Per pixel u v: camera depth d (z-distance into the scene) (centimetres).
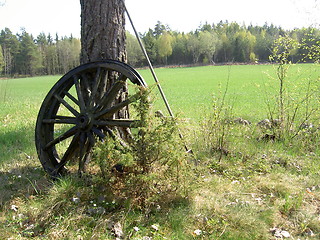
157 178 423
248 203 434
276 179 523
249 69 5362
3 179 534
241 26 11594
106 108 512
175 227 388
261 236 373
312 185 507
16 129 887
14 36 8825
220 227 383
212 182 497
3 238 363
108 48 561
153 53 9275
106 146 419
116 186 438
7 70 7312
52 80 5519
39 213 410
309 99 739
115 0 557
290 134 721
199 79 3866
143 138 414
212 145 648
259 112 1146
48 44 10838
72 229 380
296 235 379
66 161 540
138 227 387
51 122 535
